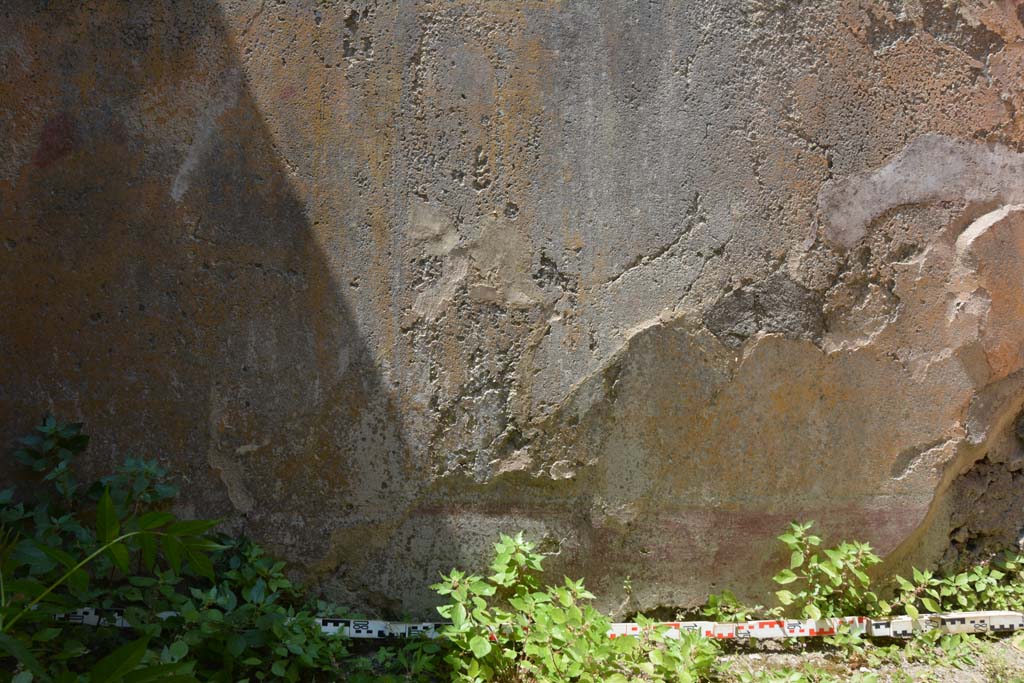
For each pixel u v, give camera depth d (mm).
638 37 2975
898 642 3191
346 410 2965
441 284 2957
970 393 3242
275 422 2947
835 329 3135
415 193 2924
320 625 2854
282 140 2861
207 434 2926
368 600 3051
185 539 2252
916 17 3090
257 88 2836
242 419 2936
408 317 2953
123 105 2797
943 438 3242
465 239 2951
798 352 3115
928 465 3244
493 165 2945
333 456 2980
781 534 3201
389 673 2844
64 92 2779
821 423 3164
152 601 2748
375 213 2916
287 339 2924
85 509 2895
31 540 2316
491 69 2920
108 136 2801
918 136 3125
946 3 3104
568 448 3061
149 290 2863
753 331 3086
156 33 2787
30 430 2871
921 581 3264
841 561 3156
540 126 2955
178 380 2900
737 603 3191
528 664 2787
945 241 3178
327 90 2865
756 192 3045
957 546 3426
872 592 3244
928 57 3111
